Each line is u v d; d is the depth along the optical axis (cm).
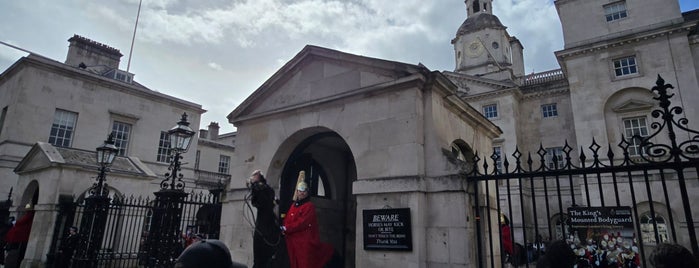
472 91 3562
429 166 775
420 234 714
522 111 3447
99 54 3114
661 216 2059
